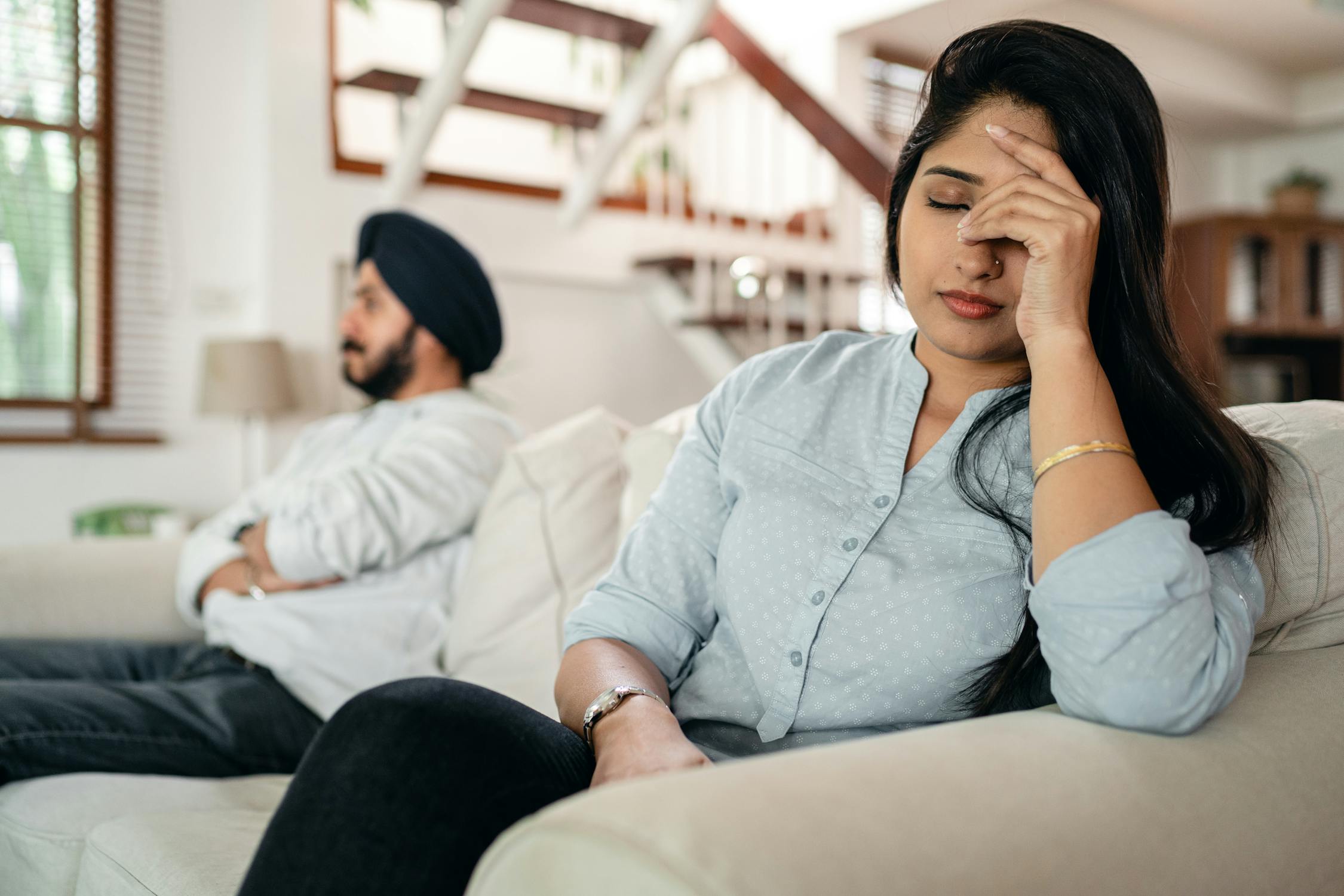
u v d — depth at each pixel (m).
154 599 1.91
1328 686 0.80
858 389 0.97
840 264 4.51
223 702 1.55
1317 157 6.86
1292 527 0.87
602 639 0.96
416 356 2.00
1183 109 6.11
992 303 0.84
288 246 3.65
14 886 1.25
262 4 3.67
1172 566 0.68
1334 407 0.97
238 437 3.85
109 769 1.41
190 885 0.98
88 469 3.60
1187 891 0.58
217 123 3.84
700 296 4.14
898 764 0.56
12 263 3.56
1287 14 5.43
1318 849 0.67
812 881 0.45
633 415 4.47
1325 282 6.35
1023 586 0.83
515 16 3.49
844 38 5.21
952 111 0.88
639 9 4.48
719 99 4.89
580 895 0.47
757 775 0.53
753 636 0.89
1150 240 0.84
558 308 4.25
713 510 1.00
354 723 0.66
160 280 3.75
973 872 0.49
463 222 3.90
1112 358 0.85
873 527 0.88
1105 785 0.59
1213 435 0.81
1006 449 0.87
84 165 3.64
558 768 0.71
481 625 1.56
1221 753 0.67
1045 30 0.86
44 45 3.59
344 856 0.62
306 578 1.71
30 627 1.79
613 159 3.90
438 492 1.77
